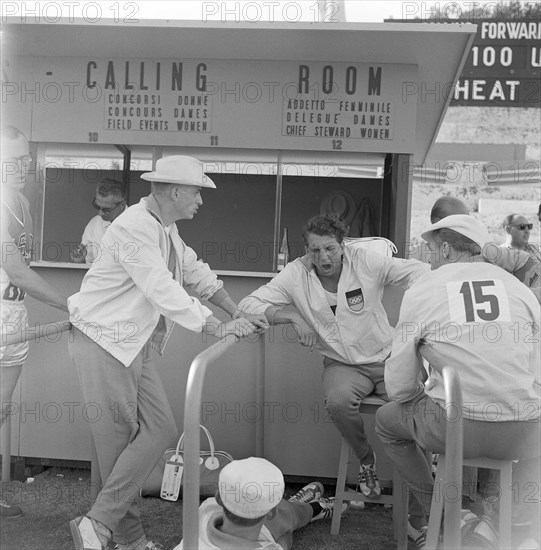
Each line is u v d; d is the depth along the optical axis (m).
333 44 3.56
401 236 3.98
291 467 3.60
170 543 2.81
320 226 3.07
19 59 3.87
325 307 3.13
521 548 2.44
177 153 4.86
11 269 2.80
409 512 2.92
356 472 3.57
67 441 3.64
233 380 3.59
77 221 4.98
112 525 2.43
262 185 5.55
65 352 3.61
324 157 5.01
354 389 2.99
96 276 2.51
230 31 3.45
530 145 15.52
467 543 2.45
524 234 4.87
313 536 2.96
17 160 3.07
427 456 2.92
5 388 3.10
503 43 13.41
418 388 2.48
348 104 3.79
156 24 3.42
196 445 1.85
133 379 2.49
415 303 2.37
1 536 2.82
